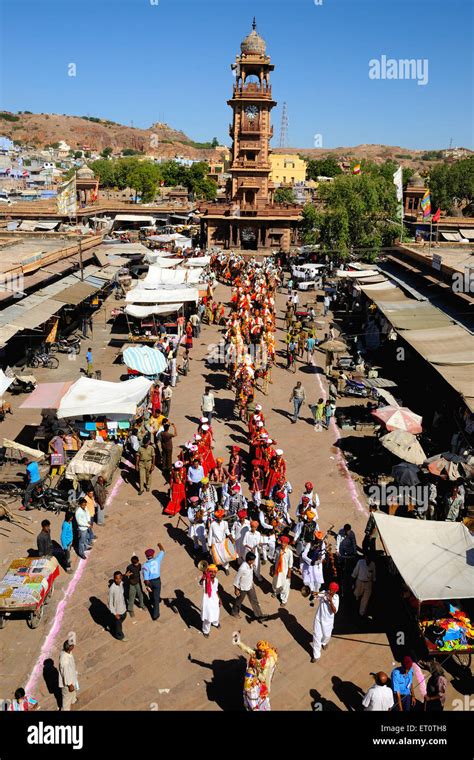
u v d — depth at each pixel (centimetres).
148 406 2216
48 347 2917
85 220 6631
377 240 4812
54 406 1781
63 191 3919
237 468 1723
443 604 1215
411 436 1719
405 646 1194
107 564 1405
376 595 1344
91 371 2638
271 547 1426
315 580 1300
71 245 4128
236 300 3988
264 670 992
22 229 5288
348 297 4238
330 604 1113
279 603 1309
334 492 1755
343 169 14475
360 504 1692
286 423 2266
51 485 1712
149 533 1539
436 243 4091
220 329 3697
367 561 1245
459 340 2242
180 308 3397
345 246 4825
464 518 1503
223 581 1374
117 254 4425
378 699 986
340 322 3841
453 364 1983
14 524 1544
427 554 1192
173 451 1972
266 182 6706
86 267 3869
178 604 1289
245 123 6550
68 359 2925
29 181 13838
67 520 1361
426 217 4066
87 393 1858
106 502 1677
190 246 5862
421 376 2656
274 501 1580
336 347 2730
